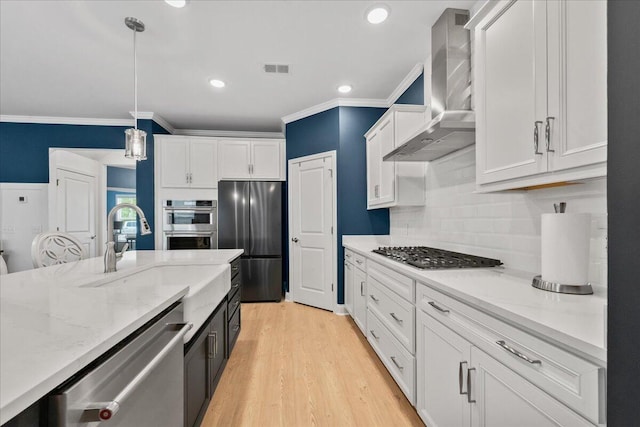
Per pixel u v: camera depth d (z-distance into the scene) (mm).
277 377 2109
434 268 1592
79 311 832
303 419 1674
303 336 2852
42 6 1944
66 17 2059
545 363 801
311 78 3020
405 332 1715
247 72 2885
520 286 1225
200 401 1516
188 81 3074
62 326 714
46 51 2492
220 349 1971
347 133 3584
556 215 1129
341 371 2189
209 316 1674
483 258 1850
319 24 2160
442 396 1329
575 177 972
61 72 2867
